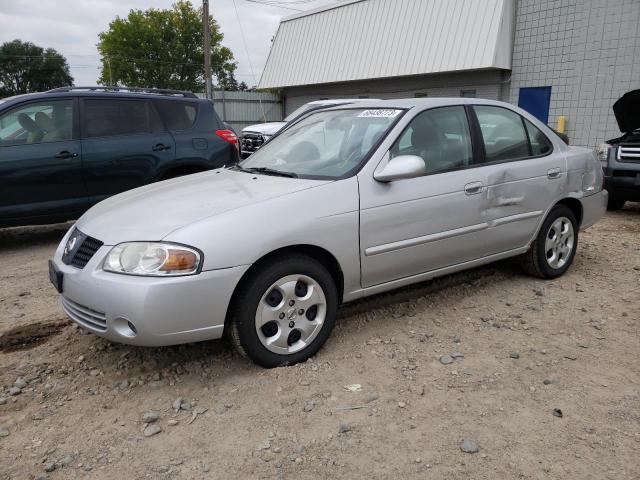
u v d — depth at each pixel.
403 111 4.00
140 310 2.91
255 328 3.22
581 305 4.40
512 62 16.05
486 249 4.36
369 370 3.36
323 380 3.24
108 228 3.26
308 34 23.30
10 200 6.15
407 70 18.19
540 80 15.38
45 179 6.28
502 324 4.03
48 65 82.38
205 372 3.37
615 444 2.64
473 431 2.75
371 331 3.91
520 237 4.59
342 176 3.61
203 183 3.88
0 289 5.05
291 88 26.00
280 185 3.56
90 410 3.02
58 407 3.05
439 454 2.58
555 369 3.37
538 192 4.63
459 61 16.44
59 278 3.33
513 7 15.78
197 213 3.20
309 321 3.44
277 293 3.30
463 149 4.21
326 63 21.83
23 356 3.66
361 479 2.42
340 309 4.28
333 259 3.52
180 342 3.04
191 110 7.36
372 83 20.97
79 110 6.54
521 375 3.30
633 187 8.11
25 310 4.51
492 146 4.41
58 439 2.76
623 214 8.60
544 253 4.85
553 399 3.04
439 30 17.42
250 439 2.72
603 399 3.04
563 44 14.70
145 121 6.95
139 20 54.69
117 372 3.42
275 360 3.34
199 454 2.62
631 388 3.15
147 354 3.62
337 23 21.88
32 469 2.54
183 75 57.31
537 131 4.84
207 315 3.03
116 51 55.28
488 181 4.23
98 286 3.03
